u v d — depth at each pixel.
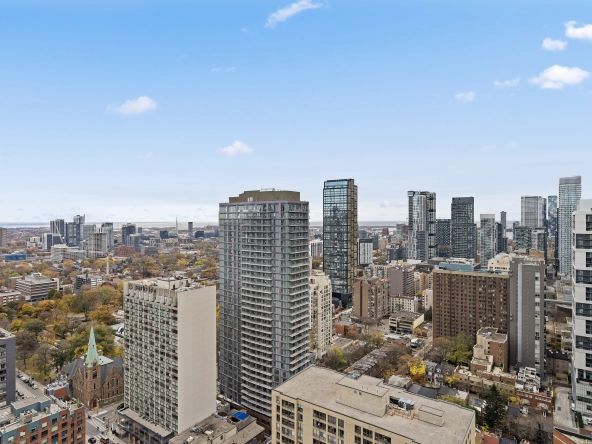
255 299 180.00
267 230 175.00
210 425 156.88
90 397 187.75
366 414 92.88
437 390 197.12
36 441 122.75
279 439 105.12
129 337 172.12
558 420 176.38
